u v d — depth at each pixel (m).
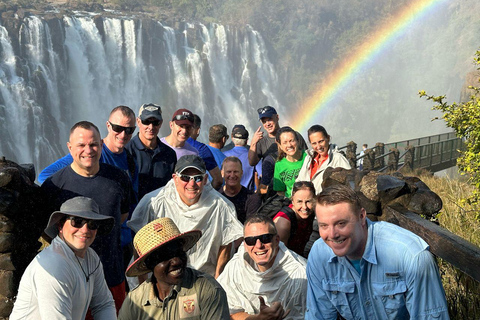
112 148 4.89
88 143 3.96
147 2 83.62
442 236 3.01
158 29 67.00
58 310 2.94
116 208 4.14
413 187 3.77
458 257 2.85
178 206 4.24
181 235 2.61
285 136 5.36
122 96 61.06
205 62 71.38
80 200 3.18
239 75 77.94
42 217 4.17
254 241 3.43
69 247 3.13
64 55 55.75
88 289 3.22
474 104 5.57
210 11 87.12
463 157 5.82
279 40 89.50
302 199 4.19
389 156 21.16
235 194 5.24
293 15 93.69
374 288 2.60
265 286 3.59
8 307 3.98
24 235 4.10
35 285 2.97
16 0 62.06
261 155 6.89
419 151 22.91
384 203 3.78
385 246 2.54
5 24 52.09
